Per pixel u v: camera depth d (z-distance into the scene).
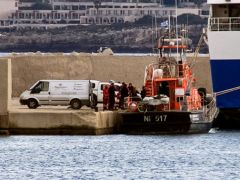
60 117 104.31
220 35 113.81
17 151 95.38
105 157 92.56
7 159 91.19
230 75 114.12
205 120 108.62
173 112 105.06
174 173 84.25
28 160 90.62
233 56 113.81
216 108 113.50
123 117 105.69
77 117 104.38
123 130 105.94
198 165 88.56
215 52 114.00
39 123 104.38
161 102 105.44
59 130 104.50
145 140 102.62
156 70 106.81
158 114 104.94
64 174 83.56
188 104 106.81
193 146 99.62
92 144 99.56
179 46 108.00
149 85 107.50
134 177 82.19
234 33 113.75
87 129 104.62
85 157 92.38
